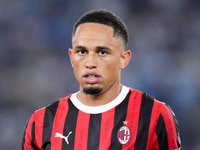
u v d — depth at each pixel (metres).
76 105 7.44
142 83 31.31
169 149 7.27
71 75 31.69
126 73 31.56
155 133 7.10
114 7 33.16
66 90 31.38
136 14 33.06
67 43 32.28
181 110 30.61
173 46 32.41
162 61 32.00
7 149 28.83
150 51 32.34
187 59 32.09
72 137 7.11
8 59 31.62
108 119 7.14
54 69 31.72
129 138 6.94
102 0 33.06
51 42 32.12
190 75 31.56
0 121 29.83
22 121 30.19
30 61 31.66
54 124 7.37
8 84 31.11
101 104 7.28
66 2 32.78
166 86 31.34
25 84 31.20
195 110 30.44
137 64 32.06
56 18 32.56
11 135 29.39
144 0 33.03
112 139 6.93
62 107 7.57
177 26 32.66
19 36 32.03
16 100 30.83
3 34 31.97
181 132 29.95
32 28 32.22
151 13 32.94
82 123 7.19
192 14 32.66
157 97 31.06
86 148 6.98
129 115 7.18
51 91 31.28
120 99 7.36
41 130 7.41
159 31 32.69
